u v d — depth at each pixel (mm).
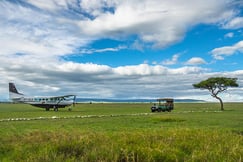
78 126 22219
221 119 29453
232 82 69438
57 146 8953
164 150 8352
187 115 39062
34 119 32438
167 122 25875
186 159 7898
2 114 45562
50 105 67562
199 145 9461
